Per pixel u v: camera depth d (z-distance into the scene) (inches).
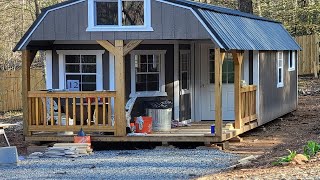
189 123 707.4
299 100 1061.8
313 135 642.2
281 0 1557.6
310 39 1295.5
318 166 383.6
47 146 612.1
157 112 634.2
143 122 616.7
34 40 617.6
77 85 674.8
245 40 647.8
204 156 542.3
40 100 618.8
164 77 680.4
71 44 671.8
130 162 517.0
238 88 621.9
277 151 534.3
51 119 607.8
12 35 1344.7
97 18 609.0
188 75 715.4
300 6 1517.0
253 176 371.6
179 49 688.4
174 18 594.9
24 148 641.6
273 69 776.9
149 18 601.3
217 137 581.9
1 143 676.7
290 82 888.3
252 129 717.3
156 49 673.6
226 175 399.5
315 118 833.5
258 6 1487.5
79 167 498.9
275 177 357.4
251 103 677.9
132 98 631.2
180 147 610.5
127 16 605.6
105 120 608.7
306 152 448.8
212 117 730.8
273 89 775.1
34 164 524.4
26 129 613.6
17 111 1079.6
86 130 601.3
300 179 344.8
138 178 441.4
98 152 590.9
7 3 1267.2
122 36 602.5
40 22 616.1
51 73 678.5
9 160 519.5
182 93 698.8
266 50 713.6
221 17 644.7
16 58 1385.3
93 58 673.0
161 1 597.6
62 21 614.2
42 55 1250.0
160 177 442.9
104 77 669.9
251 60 698.2
